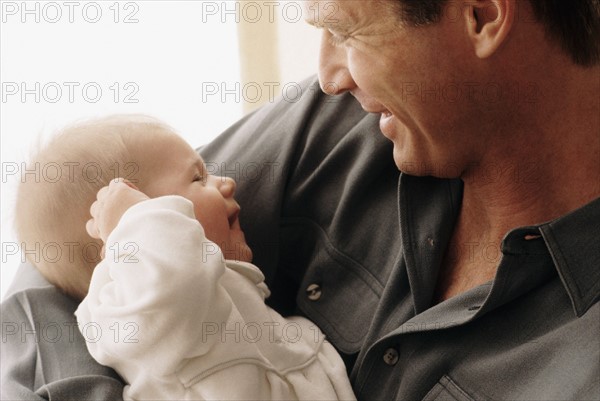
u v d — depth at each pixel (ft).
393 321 3.30
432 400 3.03
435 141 2.96
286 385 3.26
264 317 3.37
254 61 5.60
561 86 2.85
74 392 3.17
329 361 3.41
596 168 2.92
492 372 2.89
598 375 2.59
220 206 3.59
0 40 5.42
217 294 3.13
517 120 2.89
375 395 3.22
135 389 3.16
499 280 2.82
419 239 3.26
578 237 2.76
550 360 2.76
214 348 3.12
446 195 3.29
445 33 2.76
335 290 3.64
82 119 3.86
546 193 2.99
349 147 3.71
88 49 5.54
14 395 3.20
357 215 3.63
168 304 2.98
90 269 3.63
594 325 2.70
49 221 3.63
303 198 3.81
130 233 3.14
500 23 2.71
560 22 2.76
